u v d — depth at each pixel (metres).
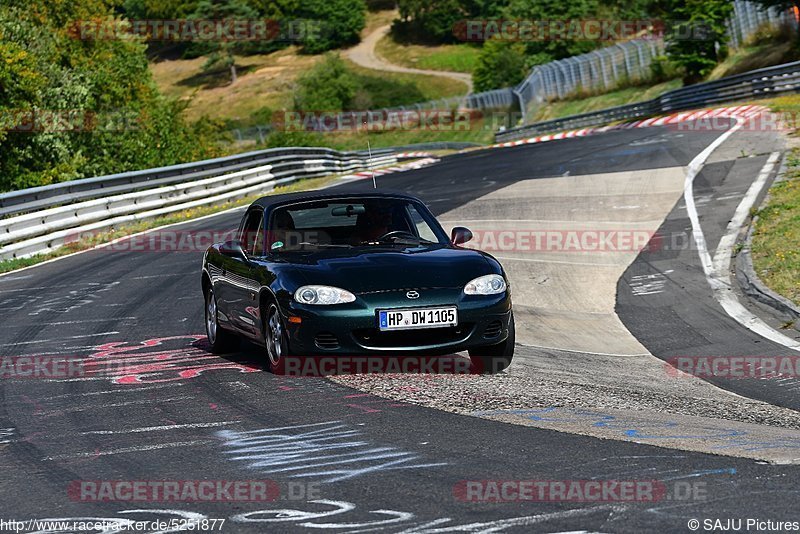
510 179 92.94
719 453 19.38
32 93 112.69
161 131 144.38
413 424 22.28
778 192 64.56
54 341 38.09
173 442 21.78
